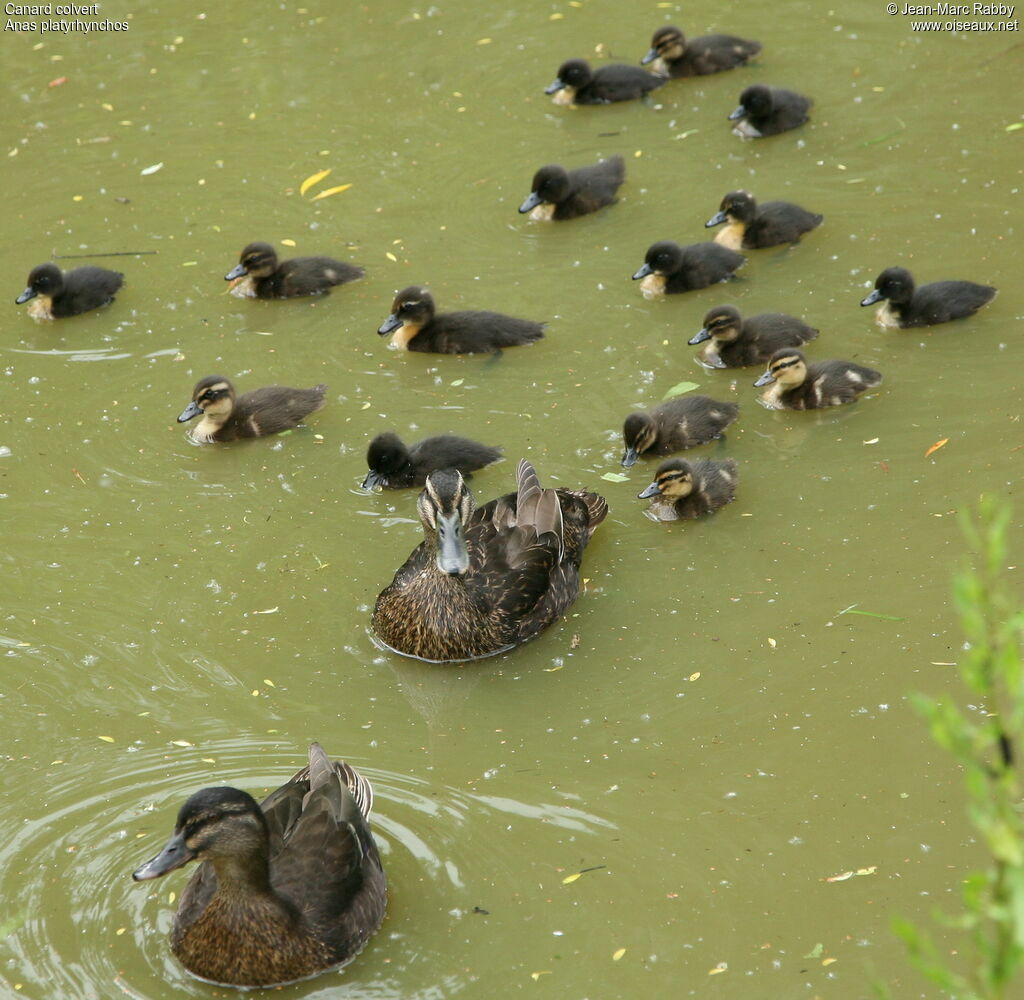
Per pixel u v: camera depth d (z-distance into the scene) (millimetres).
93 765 8492
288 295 14188
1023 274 13766
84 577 10320
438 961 7074
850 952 7023
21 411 12398
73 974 6996
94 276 14102
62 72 18844
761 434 11922
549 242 15094
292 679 9352
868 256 14375
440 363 13117
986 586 3725
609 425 12133
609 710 9016
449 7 20359
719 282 14219
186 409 11812
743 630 9656
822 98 17516
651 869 7637
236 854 6723
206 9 20469
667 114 17578
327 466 11719
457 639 9508
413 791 8281
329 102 18000
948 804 8008
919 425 11750
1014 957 3727
